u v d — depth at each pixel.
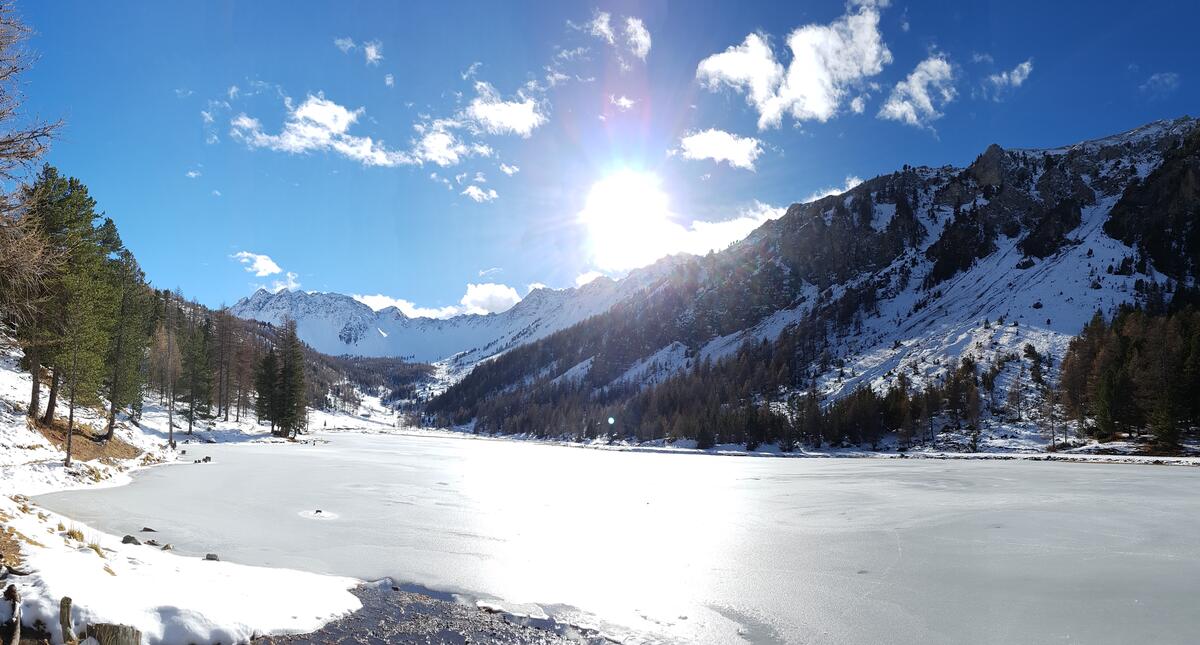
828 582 14.65
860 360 155.12
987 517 24.73
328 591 11.98
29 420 31.36
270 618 9.79
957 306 177.88
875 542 19.52
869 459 81.06
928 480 42.78
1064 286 157.75
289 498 26.72
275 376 79.12
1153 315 121.12
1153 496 32.03
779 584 14.41
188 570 11.80
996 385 107.56
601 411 161.12
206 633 8.65
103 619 8.03
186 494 26.58
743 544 19.02
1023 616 12.31
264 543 17.47
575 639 10.62
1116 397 77.94
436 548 17.55
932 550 18.34
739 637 10.98
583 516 24.14
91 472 29.20
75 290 29.98
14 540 10.89
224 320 82.50
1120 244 178.25
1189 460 62.97
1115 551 18.38
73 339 30.34
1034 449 83.31
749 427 108.81
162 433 61.00
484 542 18.53
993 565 16.47
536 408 188.25
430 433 186.75
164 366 65.31
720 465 63.59
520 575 14.82
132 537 15.51
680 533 20.80
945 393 105.88
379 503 26.28
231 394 87.88
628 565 16.08
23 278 10.13
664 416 134.62
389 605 11.85
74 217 29.58
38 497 23.67
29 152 9.26
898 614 12.35
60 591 8.40
